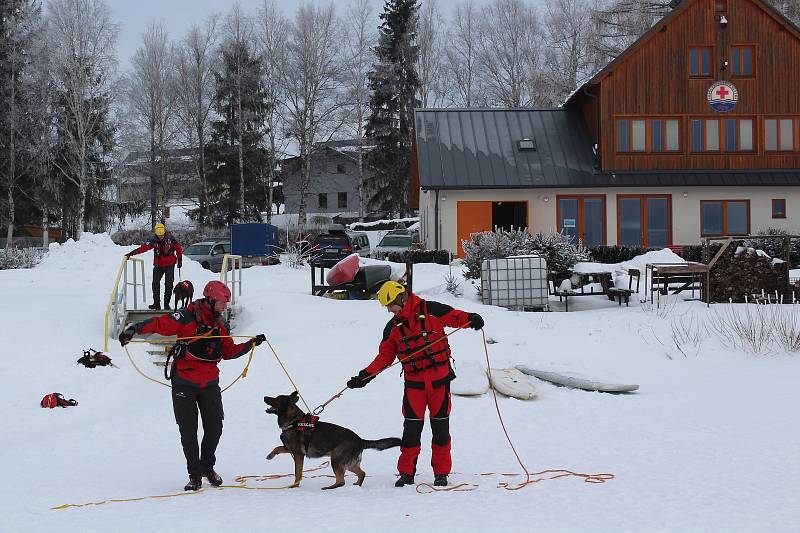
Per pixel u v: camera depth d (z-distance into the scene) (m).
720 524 5.70
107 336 14.61
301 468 7.32
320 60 54.28
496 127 33.28
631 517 5.91
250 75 55.12
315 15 54.44
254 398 11.71
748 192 31.53
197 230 55.97
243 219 54.34
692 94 31.45
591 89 31.84
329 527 5.64
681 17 31.38
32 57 44.56
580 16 55.91
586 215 31.55
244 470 8.28
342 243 32.28
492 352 14.33
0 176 45.56
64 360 13.64
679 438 9.20
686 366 13.66
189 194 62.75
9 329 15.25
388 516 5.97
